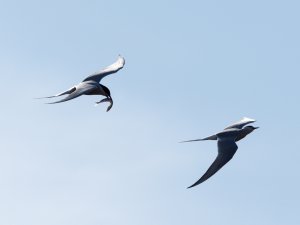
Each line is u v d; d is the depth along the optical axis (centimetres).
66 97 1745
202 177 1856
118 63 1916
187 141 2030
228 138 1986
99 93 1817
